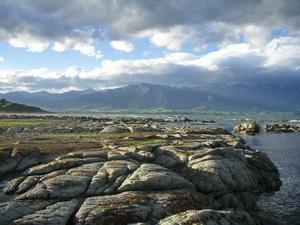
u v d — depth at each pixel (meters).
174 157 49.22
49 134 84.50
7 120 156.38
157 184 38.50
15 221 28.69
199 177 44.81
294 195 53.22
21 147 49.34
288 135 154.25
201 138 77.62
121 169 41.12
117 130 96.19
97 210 31.09
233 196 44.38
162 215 32.50
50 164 43.31
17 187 38.16
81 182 37.69
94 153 47.81
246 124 170.00
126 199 33.84
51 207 31.98
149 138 71.88
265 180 56.84
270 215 43.72
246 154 63.91
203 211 30.12
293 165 77.94
